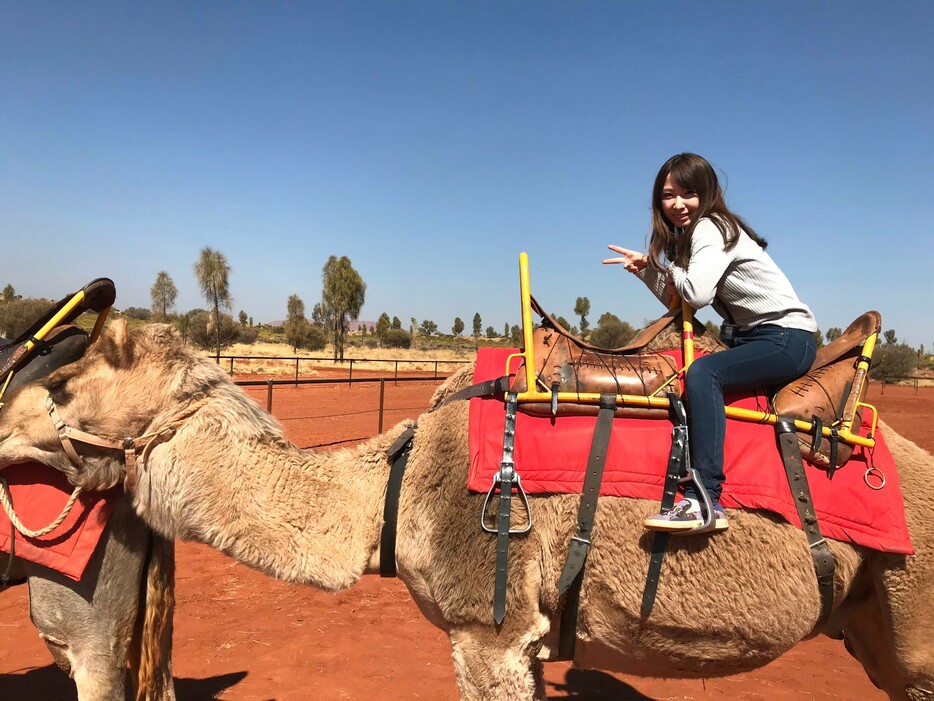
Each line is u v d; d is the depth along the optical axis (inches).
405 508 116.6
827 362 120.6
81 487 119.6
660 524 100.7
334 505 118.3
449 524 111.7
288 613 241.8
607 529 106.7
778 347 113.1
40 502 123.9
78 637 125.3
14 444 120.0
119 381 119.3
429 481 115.2
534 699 109.1
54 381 121.0
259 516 114.9
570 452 108.7
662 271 126.7
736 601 103.8
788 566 105.0
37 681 191.3
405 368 1665.8
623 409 111.7
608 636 110.9
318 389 1040.8
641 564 105.5
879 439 117.0
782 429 111.0
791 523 106.7
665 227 126.5
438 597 112.1
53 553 121.6
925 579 110.0
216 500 115.0
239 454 118.0
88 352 123.1
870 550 111.7
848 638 128.3
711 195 120.8
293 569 114.1
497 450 110.8
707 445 106.3
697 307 114.3
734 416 111.4
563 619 110.0
